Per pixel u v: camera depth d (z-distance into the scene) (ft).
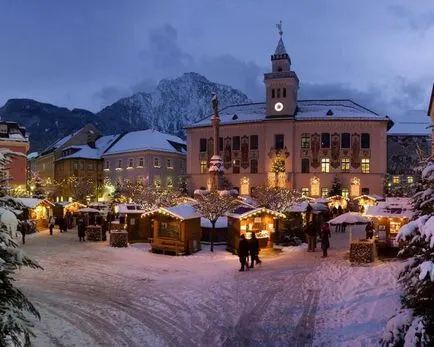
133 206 126.00
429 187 31.48
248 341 40.06
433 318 27.71
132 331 43.14
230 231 99.19
